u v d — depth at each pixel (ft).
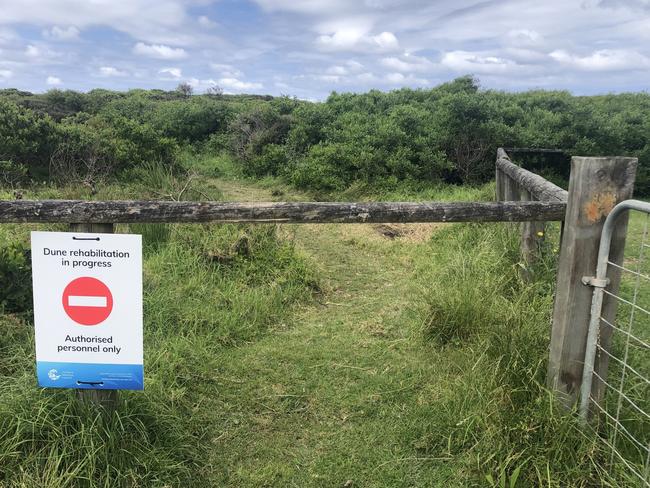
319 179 32.78
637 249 21.42
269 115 45.29
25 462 7.81
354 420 10.13
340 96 49.73
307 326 14.26
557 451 8.10
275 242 18.63
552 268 13.99
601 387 8.70
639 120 39.60
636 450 8.21
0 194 23.57
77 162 30.63
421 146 34.24
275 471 8.79
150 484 8.13
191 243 17.75
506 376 9.39
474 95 40.42
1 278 12.55
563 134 34.91
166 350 11.55
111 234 7.71
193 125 53.83
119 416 8.31
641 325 13.37
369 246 21.66
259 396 10.83
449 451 8.99
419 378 11.47
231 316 13.91
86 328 7.98
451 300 13.25
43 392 8.54
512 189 19.92
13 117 29.25
